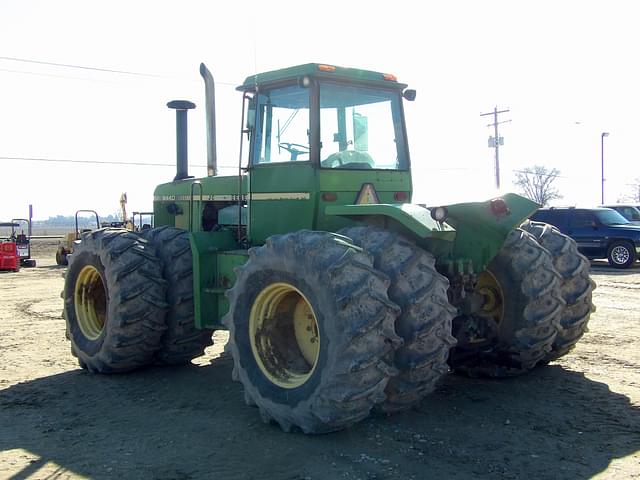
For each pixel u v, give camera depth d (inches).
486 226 201.8
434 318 176.7
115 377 256.4
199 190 287.9
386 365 168.6
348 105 224.7
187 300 255.3
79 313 271.9
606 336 316.5
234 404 216.2
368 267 172.4
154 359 266.4
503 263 222.7
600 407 201.8
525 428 184.2
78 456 171.2
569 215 778.8
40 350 311.3
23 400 225.9
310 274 172.7
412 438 177.3
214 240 248.5
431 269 181.5
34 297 529.7
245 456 167.3
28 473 160.2
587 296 239.6
